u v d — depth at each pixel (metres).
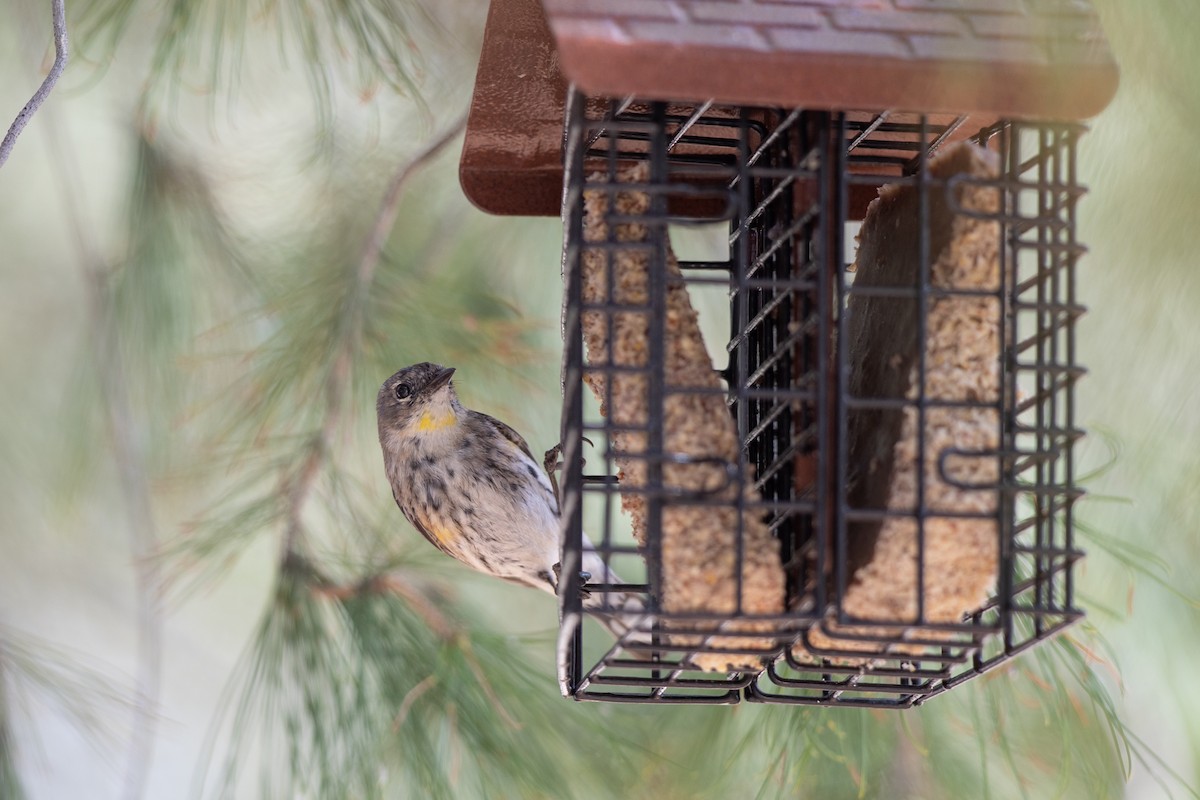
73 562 14.33
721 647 7.44
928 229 7.56
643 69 6.43
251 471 10.73
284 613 9.98
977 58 6.61
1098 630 9.22
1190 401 9.89
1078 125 7.36
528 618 12.48
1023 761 9.66
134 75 11.62
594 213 7.81
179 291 11.76
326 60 10.78
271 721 9.67
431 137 11.76
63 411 12.66
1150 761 10.80
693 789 10.07
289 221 11.88
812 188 7.48
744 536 7.28
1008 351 7.47
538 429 11.73
